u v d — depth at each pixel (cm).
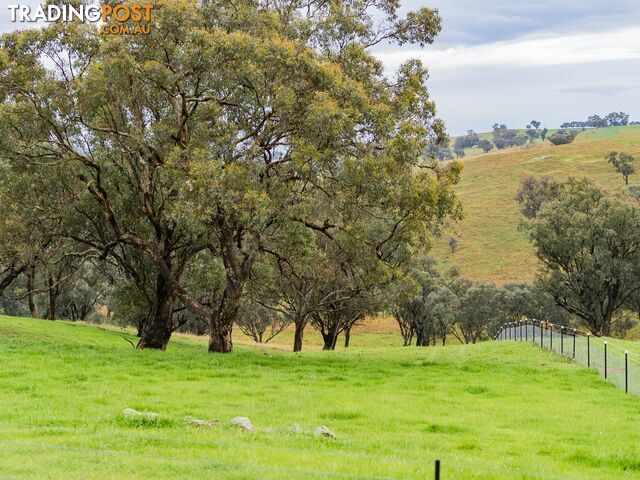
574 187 9119
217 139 3584
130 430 1633
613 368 3023
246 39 3441
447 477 1355
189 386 2547
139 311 5584
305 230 3938
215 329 3947
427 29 4109
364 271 4109
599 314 9350
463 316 10425
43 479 1199
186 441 1497
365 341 11831
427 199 3650
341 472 1320
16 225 4441
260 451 1447
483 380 3011
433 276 10088
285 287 6119
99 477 1226
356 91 3584
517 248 15275
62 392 2259
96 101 3591
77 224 4569
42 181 4144
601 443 1825
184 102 3728
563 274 9112
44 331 5150
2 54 3544
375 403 2320
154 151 3866
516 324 5344
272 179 3553
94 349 3500
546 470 1494
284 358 3709
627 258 8719
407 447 1661
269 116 3644
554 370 3312
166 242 4162
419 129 3762
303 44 3722
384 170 3591
